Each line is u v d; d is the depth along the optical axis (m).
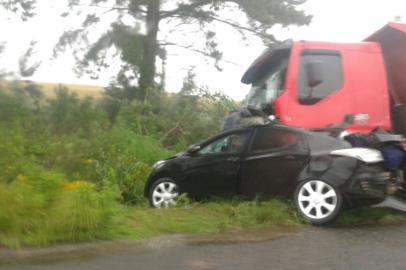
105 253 6.39
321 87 10.34
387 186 8.74
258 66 11.73
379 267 6.15
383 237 7.60
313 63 10.07
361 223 8.62
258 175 9.28
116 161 12.29
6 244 6.35
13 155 9.33
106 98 17.55
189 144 16.12
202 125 16.50
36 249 6.38
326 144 8.73
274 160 9.12
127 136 14.21
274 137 9.30
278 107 10.30
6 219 6.54
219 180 9.72
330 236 7.62
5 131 10.43
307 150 8.80
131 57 19.64
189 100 17.09
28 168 8.83
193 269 5.96
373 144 9.26
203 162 9.93
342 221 8.52
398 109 10.81
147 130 16.27
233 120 11.10
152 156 13.77
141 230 7.36
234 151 9.67
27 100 12.68
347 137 9.27
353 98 10.34
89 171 11.54
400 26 10.57
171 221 7.80
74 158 11.43
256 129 9.60
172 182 10.28
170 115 16.98
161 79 19.33
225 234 7.57
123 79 19.39
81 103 14.48
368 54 10.55
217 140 9.98
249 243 7.12
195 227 7.74
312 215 8.38
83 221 6.82
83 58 20.61
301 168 8.73
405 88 10.79
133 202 11.29
